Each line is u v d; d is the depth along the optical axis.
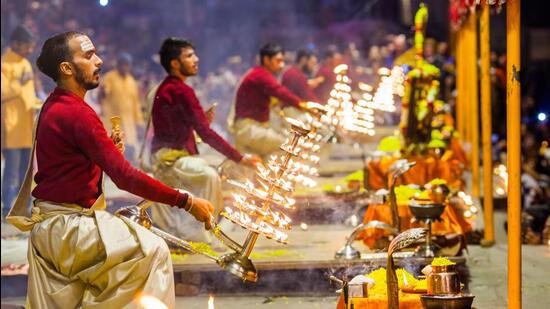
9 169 13.22
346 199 11.56
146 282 6.53
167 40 10.07
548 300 8.17
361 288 6.91
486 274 9.34
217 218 10.16
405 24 26.75
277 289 9.09
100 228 6.57
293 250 9.55
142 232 6.63
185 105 9.89
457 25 14.92
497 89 17.77
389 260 6.56
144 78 25.30
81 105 6.76
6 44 16.72
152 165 10.09
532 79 23.42
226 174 10.21
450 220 9.38
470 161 14.77
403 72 11.59
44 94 14.83
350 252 8.88
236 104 12.59
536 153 16.58
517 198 6.97
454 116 18.05
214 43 35.69
